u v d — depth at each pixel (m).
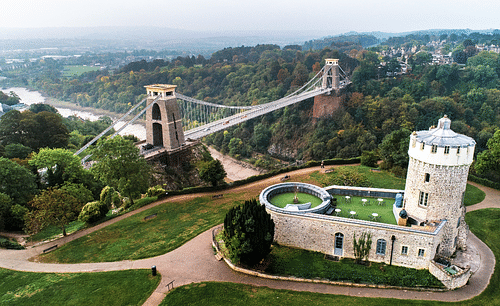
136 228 56.97
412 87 181.75
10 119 104.75
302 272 41.25
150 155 97.00
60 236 58.94
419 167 41.25
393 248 40.97
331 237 43.81
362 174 73.94
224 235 43.41
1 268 46.19
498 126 150.88
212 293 38.19
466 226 44.12
